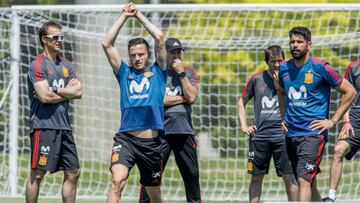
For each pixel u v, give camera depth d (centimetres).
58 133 2902
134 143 2731
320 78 2797
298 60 2812
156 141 2744
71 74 2941
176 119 3055
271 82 3281
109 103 5312
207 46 5456
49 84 2894
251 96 3350
